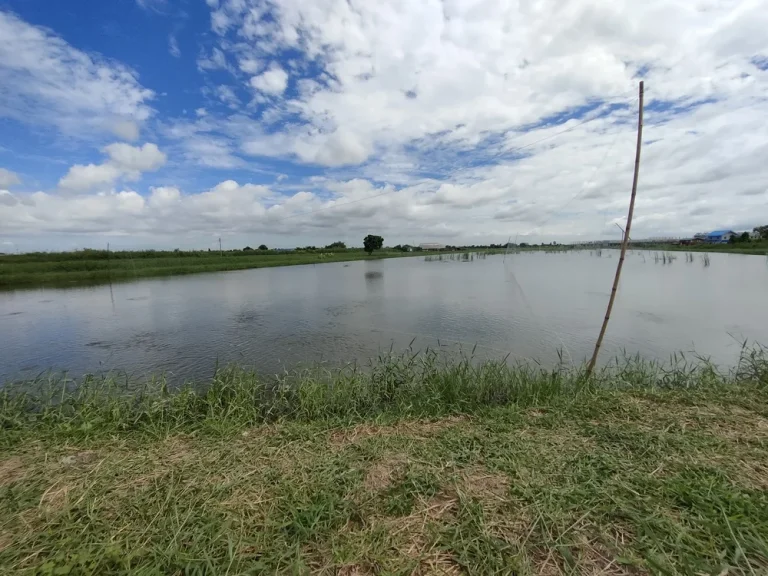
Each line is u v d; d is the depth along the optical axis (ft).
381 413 13.96
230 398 16.03
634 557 6.63
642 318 34.76
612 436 10.96
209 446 11.29
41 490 9.02
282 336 31.04
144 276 93.86
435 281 69.00
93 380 18.16
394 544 7.08
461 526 7.40
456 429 11.95
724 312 36.86
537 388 16.52
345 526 7.59
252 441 11.48
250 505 8.25
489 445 10.61
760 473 8.95
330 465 9.73
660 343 27.20
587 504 7.94
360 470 9.48
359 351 26.53
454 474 9.21
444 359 23.90
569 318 35.27
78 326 36.86
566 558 6.62
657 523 7.29
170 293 60.49
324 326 34.35
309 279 81.15
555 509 7.77
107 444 11.75
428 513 7.95
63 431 12.58
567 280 63.46
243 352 26.89
